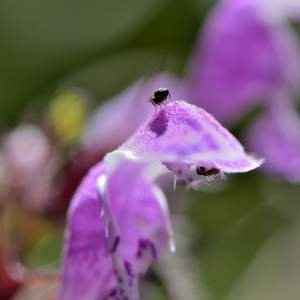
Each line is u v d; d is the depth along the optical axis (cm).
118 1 19
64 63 18
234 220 17
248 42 15
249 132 15
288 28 15
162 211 9
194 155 8
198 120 9
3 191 12
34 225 13
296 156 15
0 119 18
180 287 13
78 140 14
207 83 15
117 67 18
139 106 14
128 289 9
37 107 15
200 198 17
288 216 18
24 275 11
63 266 9
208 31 15
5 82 18
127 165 9
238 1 14
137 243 9
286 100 15
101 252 9
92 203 9
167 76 15
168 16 18
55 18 19
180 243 14
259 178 17
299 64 15
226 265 17
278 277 18
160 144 9
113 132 14
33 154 13
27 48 18
